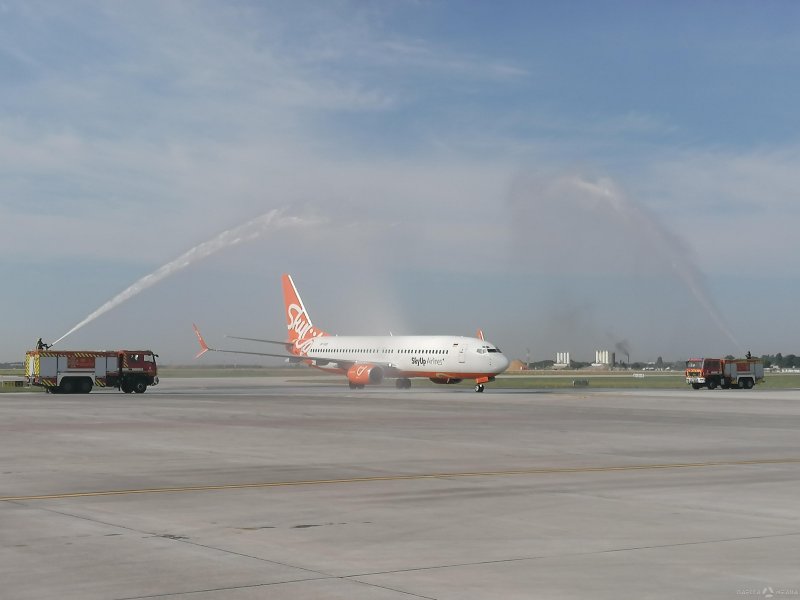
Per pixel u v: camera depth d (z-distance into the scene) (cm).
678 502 2161
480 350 9744
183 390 10162
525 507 2081
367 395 8912
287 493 2308
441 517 1942
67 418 5209
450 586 1335
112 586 1331
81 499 2202
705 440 3969
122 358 8831
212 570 1437
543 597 1274
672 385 13638
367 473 2736
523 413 6003
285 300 12119
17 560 1509
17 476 2645
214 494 2289
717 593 1298
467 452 3388
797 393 10150
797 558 1530
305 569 1445
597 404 7356
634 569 1447
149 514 1981
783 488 2416
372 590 1310
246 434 4166
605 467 2909
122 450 3422
